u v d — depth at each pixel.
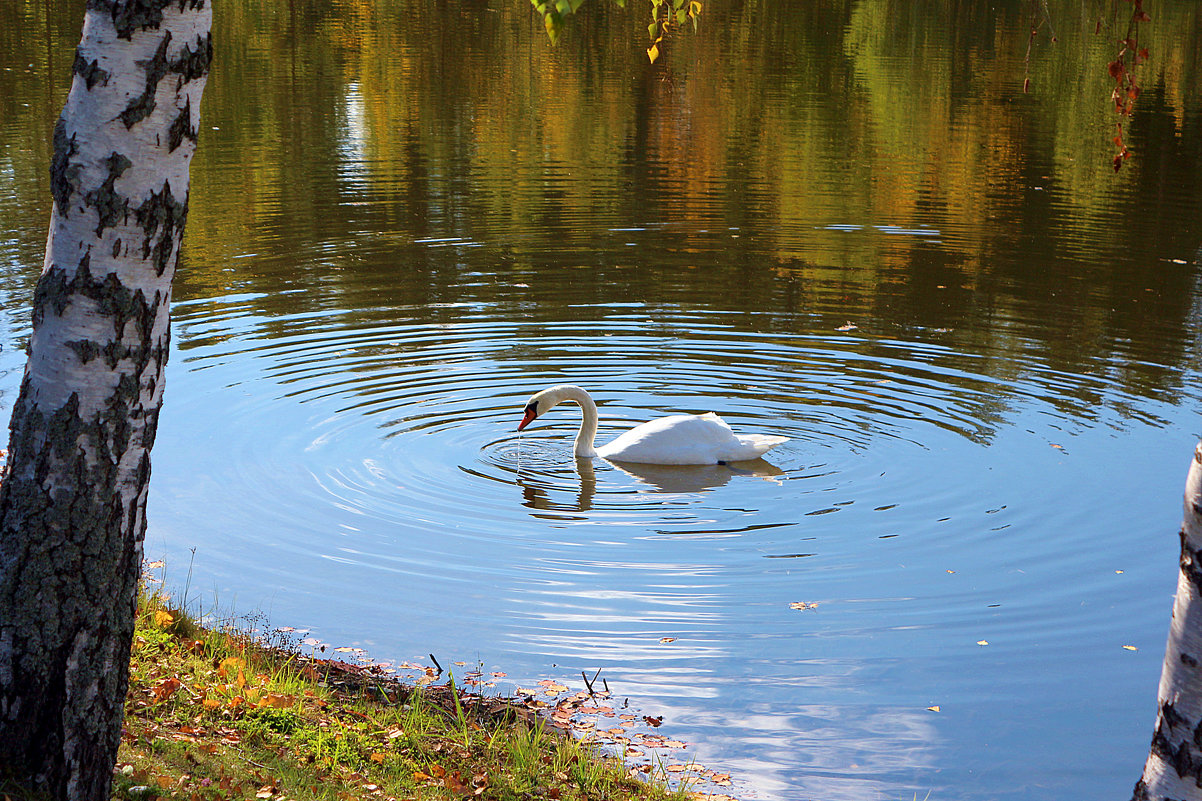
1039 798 6.89
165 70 4.63
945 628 8.88
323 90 36.38
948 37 47.72
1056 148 30.19
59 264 4.73
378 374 14.42
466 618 8.95
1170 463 11.95
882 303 17.95
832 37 47.91
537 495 11.33
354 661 8.34
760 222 23.16
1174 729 3.81
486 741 7.28
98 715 5.10
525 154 29.03
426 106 34.44
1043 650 8.57
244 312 17.03
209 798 5.62
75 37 42.41
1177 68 40.81
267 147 29.30
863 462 12.11
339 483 11.37
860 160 28.73
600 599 9.27
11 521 4.88
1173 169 28.03
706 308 17.61
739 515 10.92
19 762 5.01
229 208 23.67
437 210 23.77
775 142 30.64
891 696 7.98
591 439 12.48
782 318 17.16
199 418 12.80
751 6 55.56
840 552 10.13
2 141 27.69
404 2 56.28
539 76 39.41
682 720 7.68
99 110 4.60
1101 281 19.34
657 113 33.94
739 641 8.70
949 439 12.63
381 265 19.78
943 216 23.72
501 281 18.95
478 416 13.32
